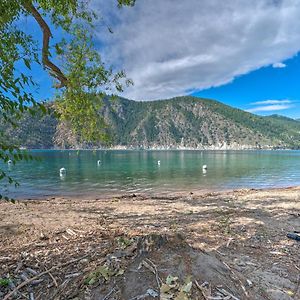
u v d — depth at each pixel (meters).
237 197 15.38
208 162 67.75
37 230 7.50
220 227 8.05
